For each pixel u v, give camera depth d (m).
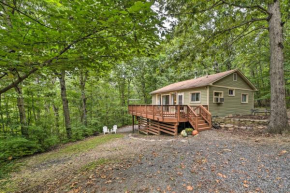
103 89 16.78
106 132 13.05
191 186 2.94
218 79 9.94
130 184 3.23
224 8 5.72
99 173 3.97
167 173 3.51
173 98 13.52
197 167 3.62
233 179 3.01
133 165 4.20
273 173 3.04
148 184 3.16
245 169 3.30
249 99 12.25
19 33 2.16
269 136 5.29
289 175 2.91
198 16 5.19
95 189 3.20
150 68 19.75
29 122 8.53
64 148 8.05
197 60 6.99
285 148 4.05
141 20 2.32
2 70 2.39
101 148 7.01
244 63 12.16
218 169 3.42
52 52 2.93
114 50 3.38
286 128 5.34
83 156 6.06
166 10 4.07
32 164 5.79
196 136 6.76
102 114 16.52
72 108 14.82
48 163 5.79
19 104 7.46
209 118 7.94
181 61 6.54
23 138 6.53
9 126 7.00
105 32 2.80
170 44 5.43
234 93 11.23
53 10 2.00
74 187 3.44
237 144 4.87
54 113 10.96
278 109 5.47
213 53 6.77
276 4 5.48
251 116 9.19
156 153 4.93
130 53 3.70
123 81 20.22
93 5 1.99
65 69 3.31
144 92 22.27
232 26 6.16
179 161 4.06
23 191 3.78
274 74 5.57
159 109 9.34
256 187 2.71
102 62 3.81
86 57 2.98
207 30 6.26
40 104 9.00
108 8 2.12
